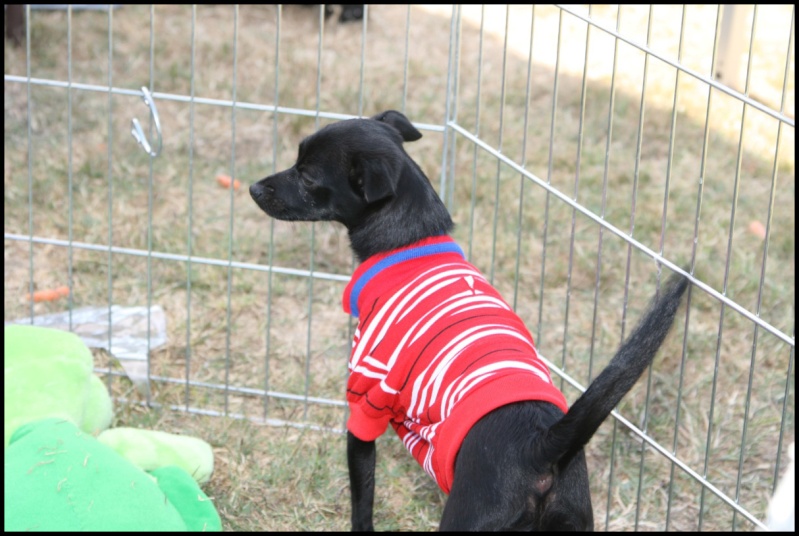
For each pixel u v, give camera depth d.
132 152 5.14
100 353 3.77
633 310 4.25
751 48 2.47
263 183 2.87
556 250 4.60
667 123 5.80
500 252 4.51
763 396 3.76
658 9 7.51
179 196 4.84
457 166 5.14
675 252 4.56
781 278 4.49
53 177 4.80
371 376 2.51
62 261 4.31
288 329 4.02
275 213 2.87
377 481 3.26
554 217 4.80
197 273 4.27
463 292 2.51
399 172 2.65
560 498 2.21
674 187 5.13
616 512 3.21
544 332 4.09
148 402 3.55
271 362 3.81
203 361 3.78
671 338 3.93
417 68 6.27
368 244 2.71
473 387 2.28
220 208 4.78
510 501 2.16
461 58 6.57
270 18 6.95
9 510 2.46
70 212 3.51
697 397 3.73
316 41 6.64
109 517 2.48
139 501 2.55
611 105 2.85
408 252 2.64
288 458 3.29
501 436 2.20
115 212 4.63
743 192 5.16
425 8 7.43
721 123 5.85
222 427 3.42
